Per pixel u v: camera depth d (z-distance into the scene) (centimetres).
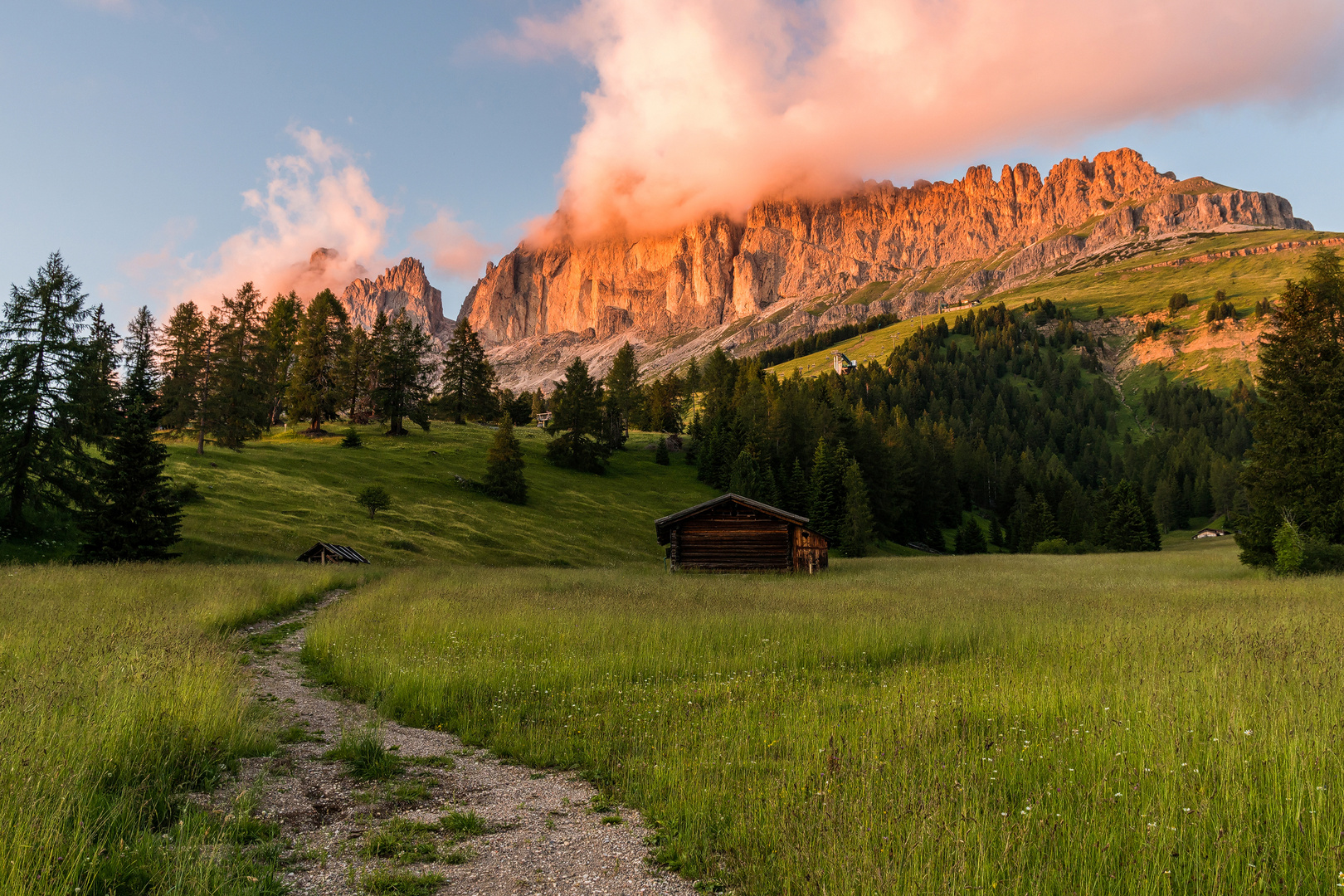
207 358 6431
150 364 7581
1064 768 689
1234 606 1789
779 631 1582
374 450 8019
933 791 614
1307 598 1942
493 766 839
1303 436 3359
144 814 621
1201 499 12962
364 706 1128
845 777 684
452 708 1084
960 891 449
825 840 541
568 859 578
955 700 951
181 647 1144
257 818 651
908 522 9294
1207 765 648
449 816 660
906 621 1647
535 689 1170
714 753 796
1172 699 859
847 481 7469
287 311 9806
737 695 1098
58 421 3628
